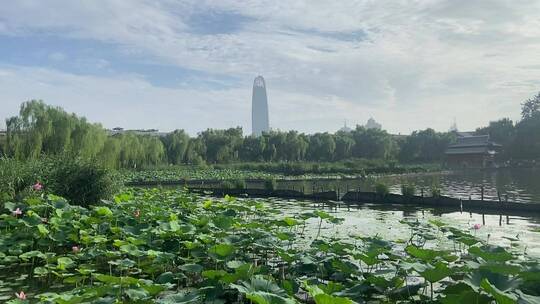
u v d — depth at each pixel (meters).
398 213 18.16
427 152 73.12
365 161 62.03
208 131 72.44
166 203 15.27
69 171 14.59
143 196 17.86
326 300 3.85
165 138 61.53
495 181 39.91
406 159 73.56
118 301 4.91
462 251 9.84
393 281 5.86
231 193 29.27
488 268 5.14
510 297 3.96
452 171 59.06
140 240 8.05
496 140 74.00
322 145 69.69
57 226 9.46
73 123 33.44
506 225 14.51
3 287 7.05
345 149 71.12
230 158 66.50
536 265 5.63
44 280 7.48
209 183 41.66
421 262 6.27
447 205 20.53
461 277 6.41
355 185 37.88
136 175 42.06
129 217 10.73
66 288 7.01
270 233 9.10
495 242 11.09
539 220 15.85
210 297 5.44
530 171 57.44
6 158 13.92
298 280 6.45
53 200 11.62
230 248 6.83
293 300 4.70
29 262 8.67
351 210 19.36
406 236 11.81
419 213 18.22
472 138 69.88
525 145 66.62
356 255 6.62
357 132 76.06
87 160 15.41
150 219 10.88
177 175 45.69
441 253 5.91
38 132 30.95
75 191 14.36
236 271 5.38
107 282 5.68
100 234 9.64
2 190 12.45
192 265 6.85
